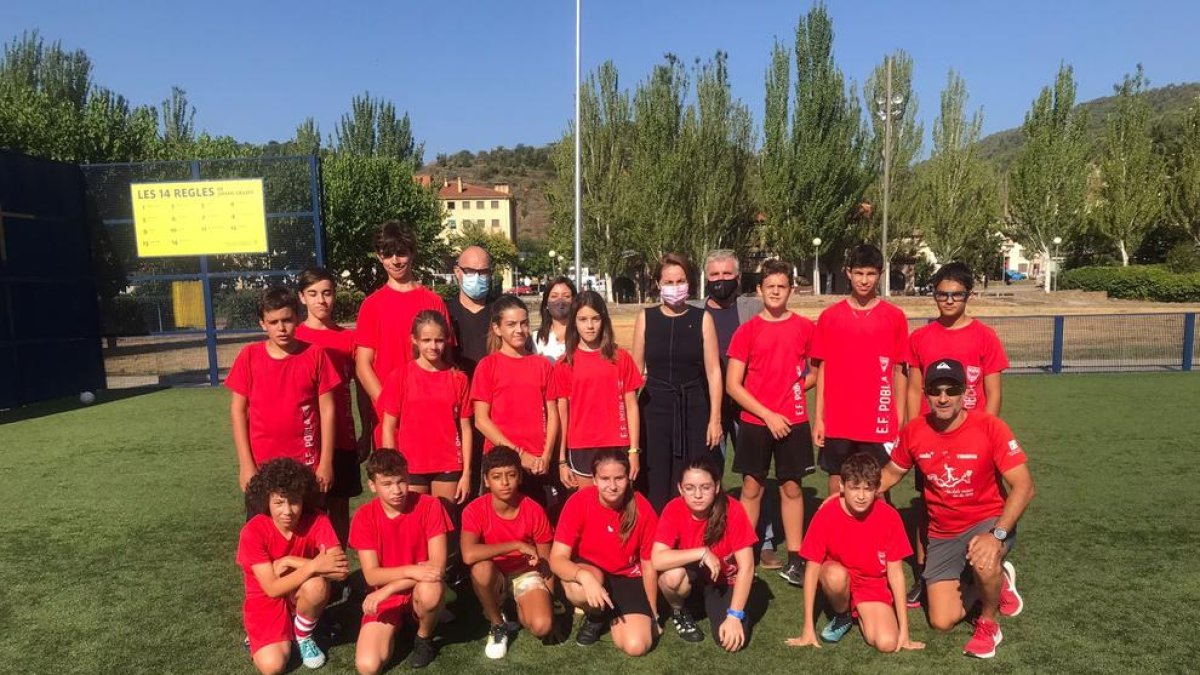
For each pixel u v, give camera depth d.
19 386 9.35
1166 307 23.47
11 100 16.83
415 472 3.61
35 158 9.63
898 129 36.44
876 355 3.60
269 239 10.51
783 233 34.59
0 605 3.62
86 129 17.58
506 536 3.27
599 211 35.16
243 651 3.15
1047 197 32.41
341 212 26.42
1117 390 9.27
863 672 2.89
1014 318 11.98
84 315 10.33
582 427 3.66
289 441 3.43
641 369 3.90
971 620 3.36
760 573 3.99
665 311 3.85
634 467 3.66
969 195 34.62
